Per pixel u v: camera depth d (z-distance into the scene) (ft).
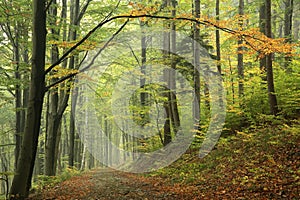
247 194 25.36
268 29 41.68
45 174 51.65
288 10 60.08
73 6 58.29
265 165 31.09
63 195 33.65
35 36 30.14
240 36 31.83
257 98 49.88
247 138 41.55
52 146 51.75
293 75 47.37
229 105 51.98
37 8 30.19
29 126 29.76
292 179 25.46
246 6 61.52
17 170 29.25
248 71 55.36
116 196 31.86
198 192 29.81
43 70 30.58
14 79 41.47
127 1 50.85
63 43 37.40
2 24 45.98
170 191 32.50
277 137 36.35
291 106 43.57
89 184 43.39
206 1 67.36
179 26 54.29
